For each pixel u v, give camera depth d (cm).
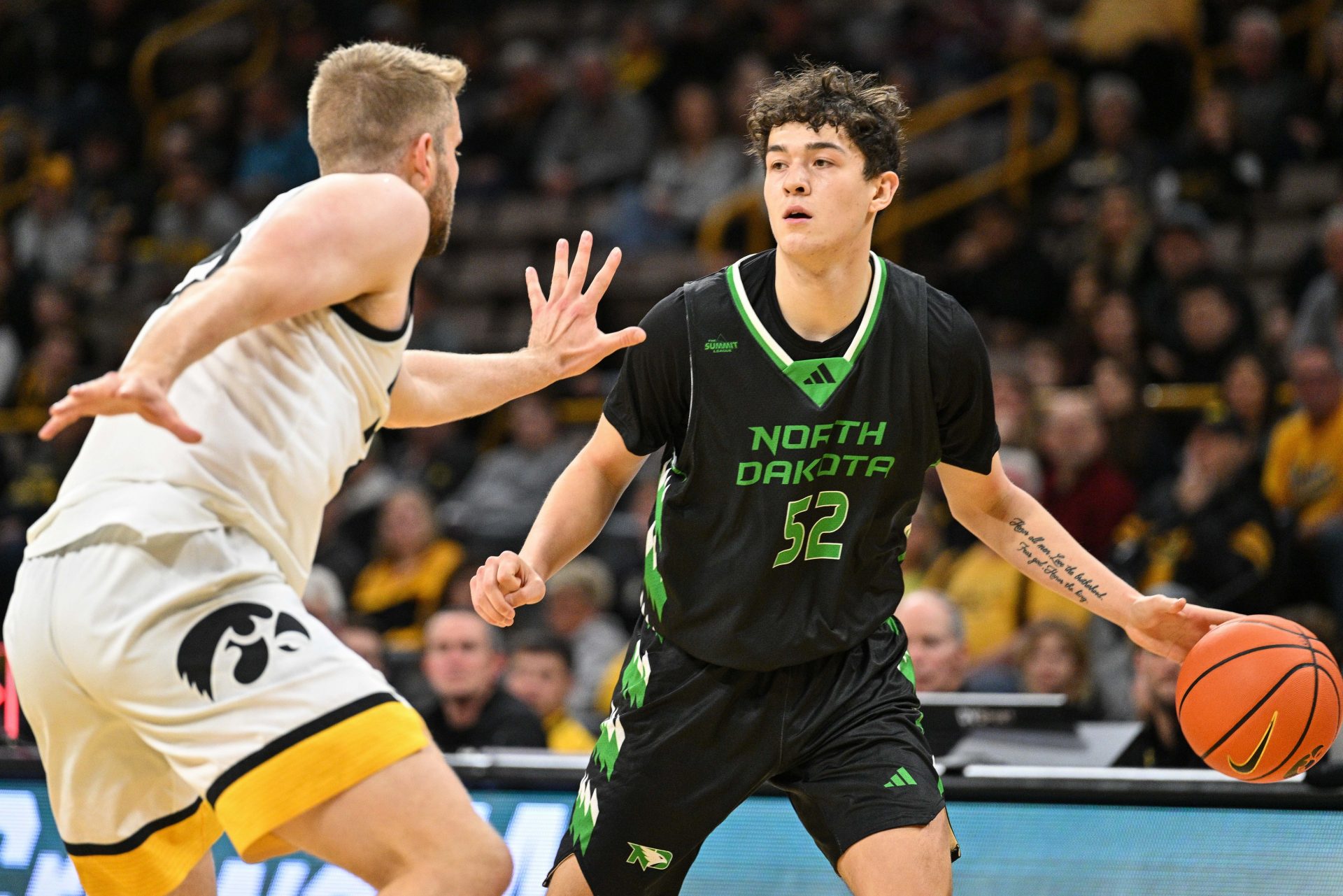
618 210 3073
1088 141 2952
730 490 809
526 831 1033
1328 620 1509
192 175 3212
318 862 1051
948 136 3130
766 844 1018
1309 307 2259
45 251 3231
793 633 807
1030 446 2059
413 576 2044
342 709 667
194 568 674
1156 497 1955
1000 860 994
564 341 834
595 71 3195
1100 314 2292
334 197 694
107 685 674
